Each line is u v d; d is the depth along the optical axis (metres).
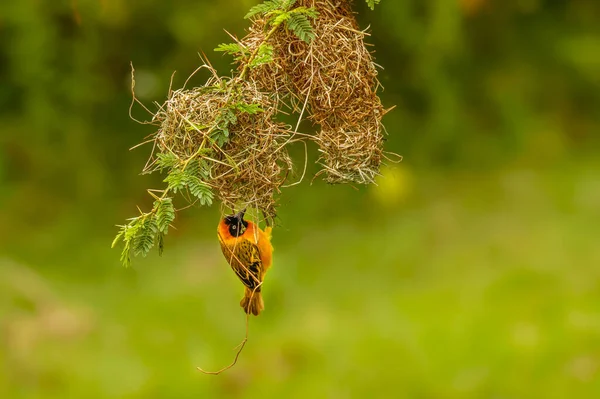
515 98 16.75
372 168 6.17
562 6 17.50
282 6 5.56
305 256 13.93
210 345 11.82
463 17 15.42
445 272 13.22
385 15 14.70
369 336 11.82
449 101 15.70
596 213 14.48
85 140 15.15
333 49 5.95
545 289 12.55
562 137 16.84
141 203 15.23
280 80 5.98
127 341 11.95
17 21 13.98
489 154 16.31
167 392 11.06
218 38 13.85
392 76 15.53
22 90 15.36
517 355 11.20
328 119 6.04
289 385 11.08
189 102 5.62
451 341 11.58
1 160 15.14
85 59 14.21
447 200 15.10
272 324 12.27
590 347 11.22
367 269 13.57
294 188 15.16
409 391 10.90
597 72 17.19
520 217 14.66
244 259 6.50
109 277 13.57
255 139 5.69
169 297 12.88
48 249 14.27
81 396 10.91
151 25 14.26
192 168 5.38
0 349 11.70
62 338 11.93
